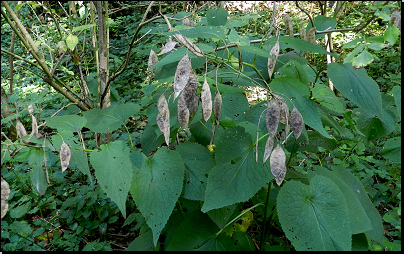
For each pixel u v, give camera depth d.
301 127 0.41
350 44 0.41
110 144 0.48
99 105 0.78
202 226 0.54
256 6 1.98
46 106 1.29
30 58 1.68
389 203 0.85
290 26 0.62
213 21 0.68
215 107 0.39
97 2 0.72
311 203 0.47
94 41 0.79
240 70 0.52
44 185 0.46
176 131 0.59
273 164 0.40
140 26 0.62
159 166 0.49
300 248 0.43
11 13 0.56
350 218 0.49
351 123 0.54
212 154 0.56
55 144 0.45
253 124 0.54
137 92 1.38
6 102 0.84
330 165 0.90
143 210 0.47
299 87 0.47
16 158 0.47
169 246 0.52
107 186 0.45
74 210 0.79
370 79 0.50
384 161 0.96
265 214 0.56
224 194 0.47
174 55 0.45
